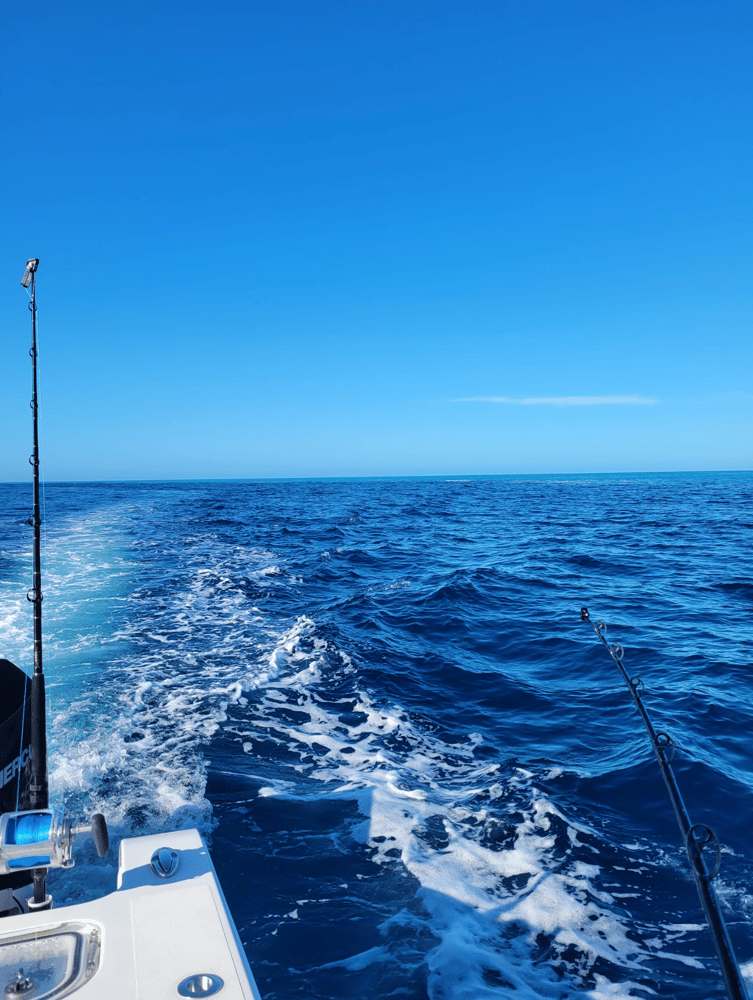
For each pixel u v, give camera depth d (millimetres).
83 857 3059
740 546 18188
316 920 2754
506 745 4922
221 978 1351
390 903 2885
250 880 3045
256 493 60250
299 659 6738
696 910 2924
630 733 5141
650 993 2426
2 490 71750
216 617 8625
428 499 48406
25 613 8602
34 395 2102
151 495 52969
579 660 7266
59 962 1392
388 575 12984
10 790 2234
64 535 18703
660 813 3830
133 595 9969
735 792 4074
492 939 2678
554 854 3334
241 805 3734
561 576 12914
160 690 5676
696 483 87938
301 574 12742
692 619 9273
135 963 1389
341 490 70125
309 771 4266
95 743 4523
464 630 8586
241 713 5234
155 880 1703
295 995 2340
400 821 3594
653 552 16844
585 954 2623
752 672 6773
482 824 3609
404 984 2393
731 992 1349
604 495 53875
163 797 3766
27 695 2336
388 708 5492
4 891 1925
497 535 21609
